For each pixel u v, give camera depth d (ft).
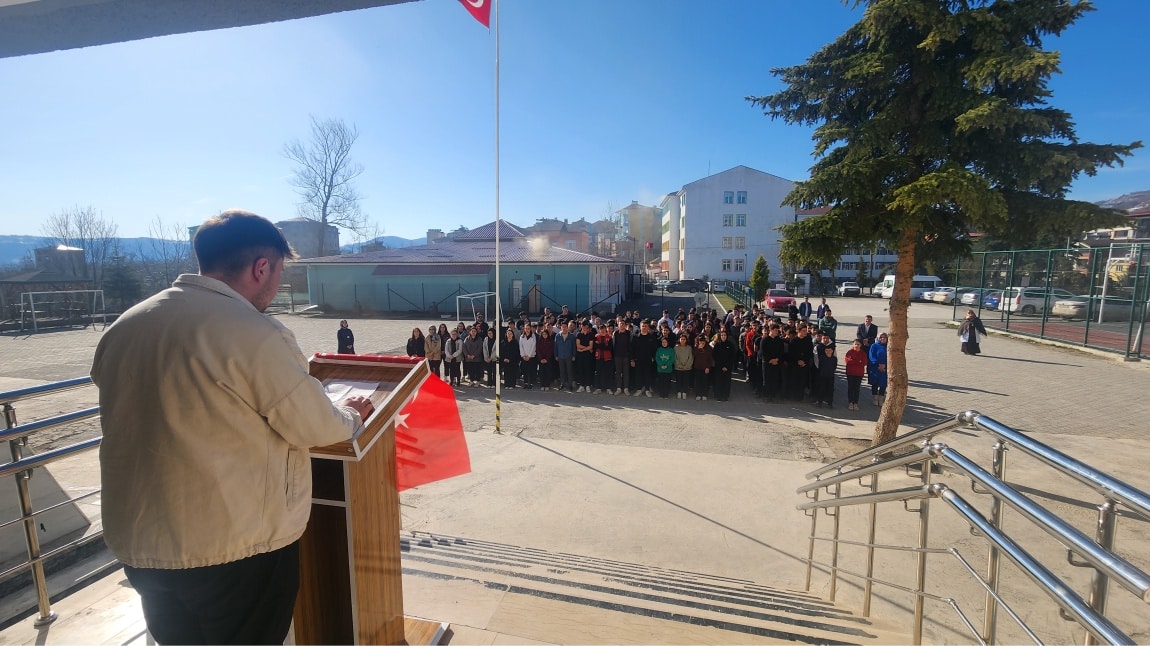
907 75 22.49
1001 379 42.42
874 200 23.35
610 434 29.04
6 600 10.75
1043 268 74.13
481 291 100.17
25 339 74.28
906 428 30.78
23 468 8.48
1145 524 18.19
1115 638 4.42
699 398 37.37
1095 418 31.53
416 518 18.24
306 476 5.40
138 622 8.84
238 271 5.10
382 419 6.25
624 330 38.47
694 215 179.22
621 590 10.84
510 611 9.41
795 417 32.94
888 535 17.48
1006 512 19.16
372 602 6.91
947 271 147.23
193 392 4.40
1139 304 55.26
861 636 9.52
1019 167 20.04
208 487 4.46
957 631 12.33
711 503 19.83
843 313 100.22
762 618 9.96
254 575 4.99
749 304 107.34
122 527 4.53
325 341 66.85
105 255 141.49
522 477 22.07
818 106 24.86
